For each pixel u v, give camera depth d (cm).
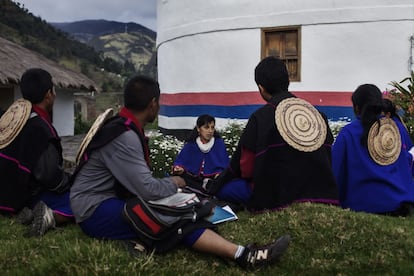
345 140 417
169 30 1116
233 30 981
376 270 303
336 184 383
